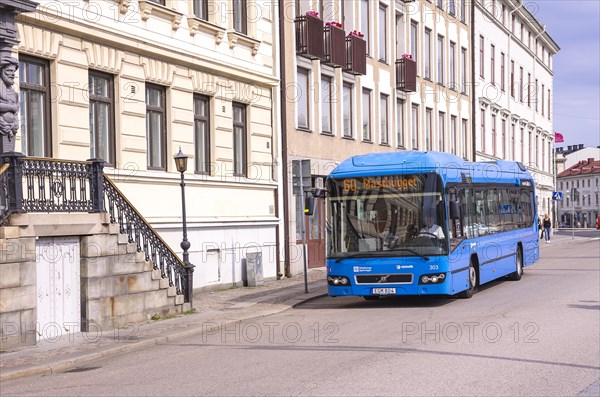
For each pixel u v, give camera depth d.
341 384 9.16
